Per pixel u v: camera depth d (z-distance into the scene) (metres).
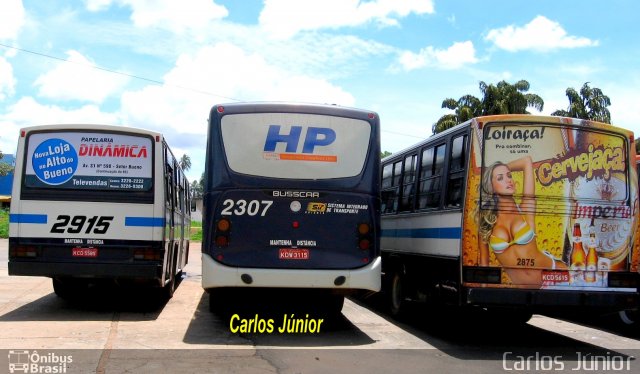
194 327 9.47
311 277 8.83
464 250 8.28
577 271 8.42
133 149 10.24
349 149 9.17
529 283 8.30
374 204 9.16
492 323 11.12
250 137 9.02
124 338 8.42
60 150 10.12
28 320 9.59
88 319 9.86
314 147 9.09
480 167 8.38
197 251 33.19
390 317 11.40
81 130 10.19
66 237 9.97
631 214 8.64
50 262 9.88
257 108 9.10
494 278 8.24
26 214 9.95
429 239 9.68
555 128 8.56
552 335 9.95
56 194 10.02
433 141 10.05
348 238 9.02
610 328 10.88
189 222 18.89
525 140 8.48
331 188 9.04
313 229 8.94
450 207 8.88
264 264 8.82
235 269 8.74
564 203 8.48
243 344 8.31
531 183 8.43
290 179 8.98
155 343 8.17
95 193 10.09
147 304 11.87
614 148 8.70
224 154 8.98
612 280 8.49
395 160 12.33
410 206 10.95
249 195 8.91
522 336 9.73
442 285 8.98
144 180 10.20
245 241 8.84
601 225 8.54
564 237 8.43
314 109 9.18
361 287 8.94
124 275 9.95
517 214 8.36
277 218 8.91
